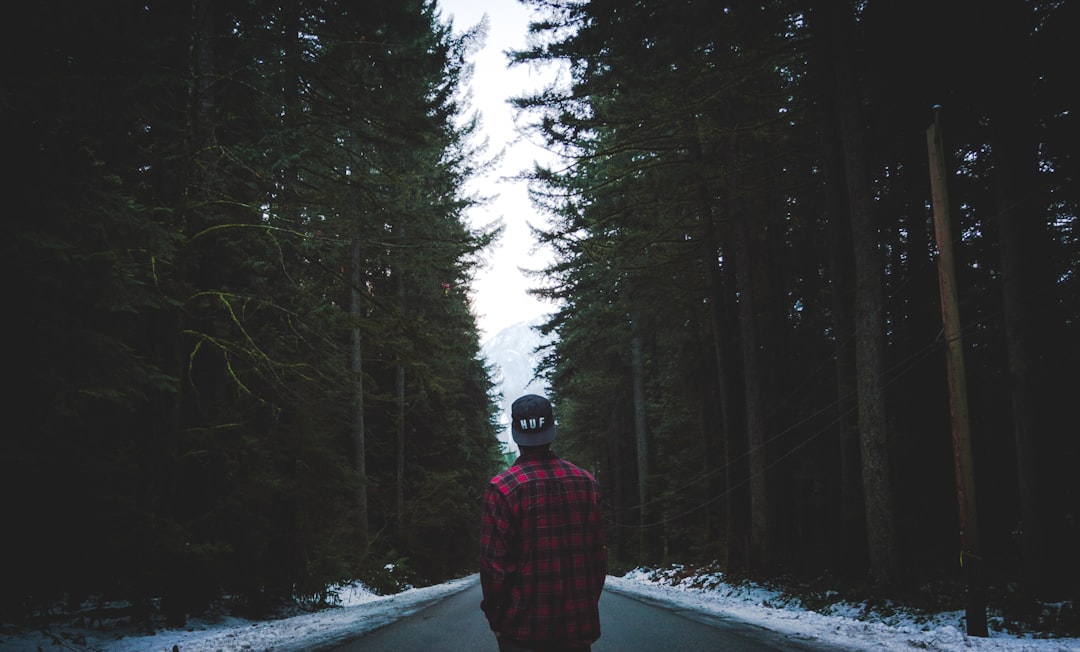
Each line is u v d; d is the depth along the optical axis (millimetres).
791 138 20438
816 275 25812
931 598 11719
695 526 32344
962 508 8906
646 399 41594
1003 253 11711
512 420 3115
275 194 14117
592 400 47438
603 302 35625
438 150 23422
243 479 11398
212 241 12023
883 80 15383
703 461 31797
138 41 8359
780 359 25141
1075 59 12273
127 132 8578
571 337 37812
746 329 21109
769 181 21734
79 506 7441
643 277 25594
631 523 46062
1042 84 12734
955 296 9281
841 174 17312
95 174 7410
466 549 42688
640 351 39094
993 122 12086
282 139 13180
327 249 14102
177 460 10328
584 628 2895
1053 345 12477
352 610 13500
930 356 16328
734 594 17828
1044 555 10594
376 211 16250
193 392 12008
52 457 6957
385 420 33875
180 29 9859
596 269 31797
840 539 18812
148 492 9766
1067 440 12453
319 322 13102
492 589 2861
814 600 13930
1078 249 13508
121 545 7906
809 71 18438
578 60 16562
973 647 7746
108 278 7344
